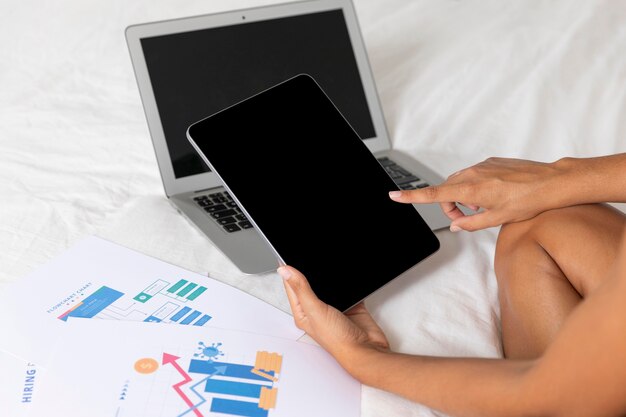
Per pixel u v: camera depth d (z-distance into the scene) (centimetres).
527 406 65
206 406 78
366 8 169
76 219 111
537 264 84
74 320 86
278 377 82
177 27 126
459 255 104
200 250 104
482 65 152
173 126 121
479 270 101
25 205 114
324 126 101
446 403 72
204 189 119
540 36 158
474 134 135
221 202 115
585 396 60
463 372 72
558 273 84
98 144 131
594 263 81
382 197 98
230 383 81
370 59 156
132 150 130
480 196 90
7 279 97
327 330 82
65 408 76
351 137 101
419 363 76
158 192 121
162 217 112
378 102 134
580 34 155
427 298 96
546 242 85
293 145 97
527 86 144
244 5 166
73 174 123
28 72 147
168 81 123
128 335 85
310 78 104
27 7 161
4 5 161
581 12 163
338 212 95
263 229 90
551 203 88
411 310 94
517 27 161
